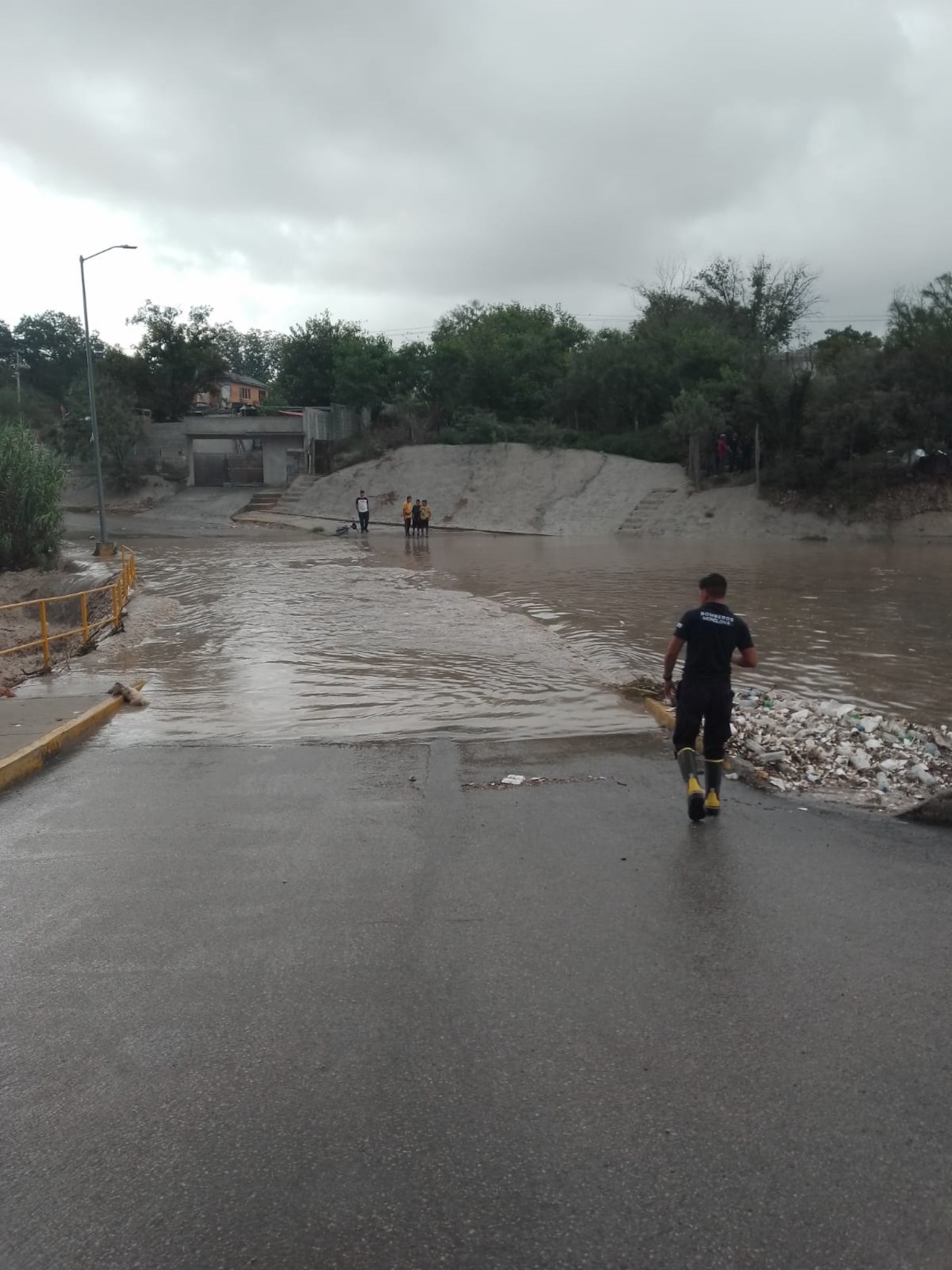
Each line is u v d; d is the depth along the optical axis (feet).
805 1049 12.16
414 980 14.06
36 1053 12.28
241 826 21.17
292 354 213.87
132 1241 9.11
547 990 13.74
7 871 18.65
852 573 81.51
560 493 151.64
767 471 132.98
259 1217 9.39
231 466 190.60
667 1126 10.68
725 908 16.57
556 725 30.58
